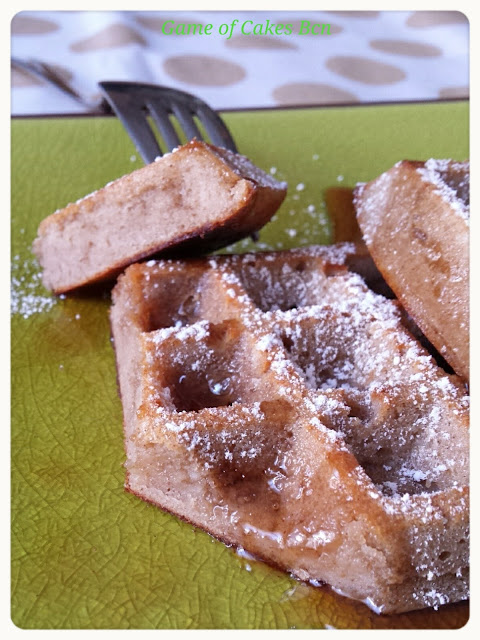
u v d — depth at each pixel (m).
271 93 0.29
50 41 0.30
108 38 0.30
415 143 0.25
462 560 0.13
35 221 0.21
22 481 0.15
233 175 0.16
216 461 0.14
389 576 0.12
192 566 0.13
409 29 0.34
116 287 0.18
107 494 0.15
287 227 0.22
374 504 0.12
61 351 0.18
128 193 0.17
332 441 0.13
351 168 0.24
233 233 0.18
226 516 0.14
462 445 0.14
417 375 0.15
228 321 0.15
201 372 0.15
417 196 0.17
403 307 0.17
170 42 0.32
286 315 0.16
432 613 0.13
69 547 0.14
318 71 0.30
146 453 0.14
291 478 0.14
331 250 0.18
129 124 0.21
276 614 0.13
